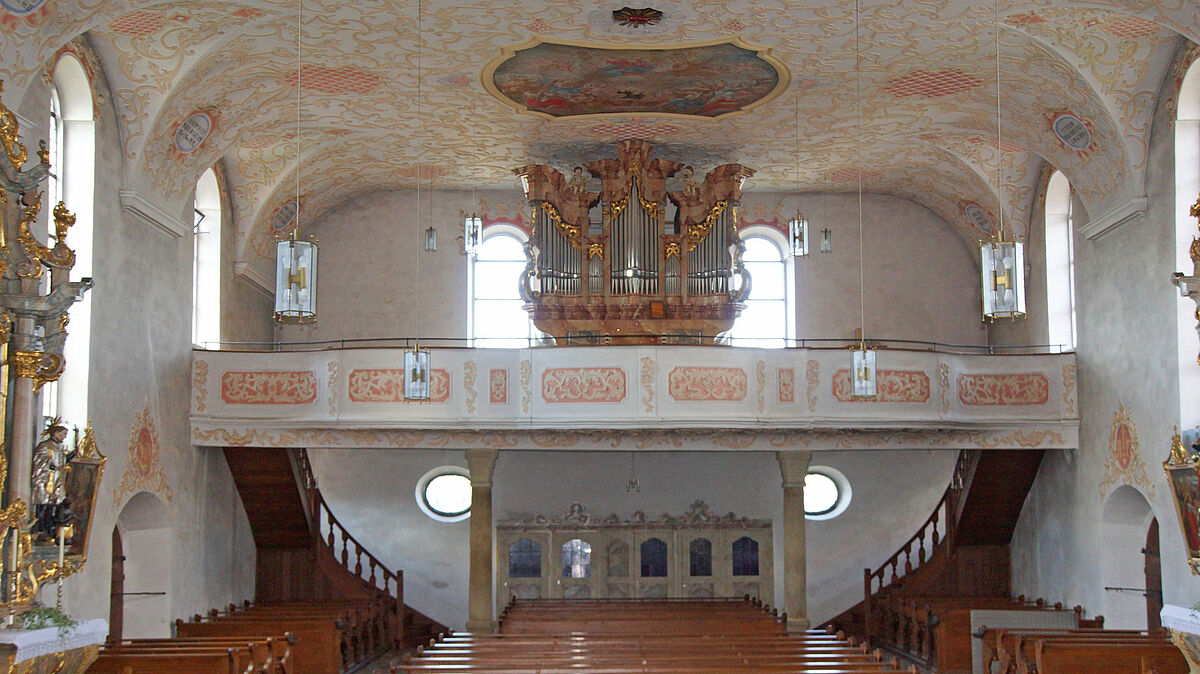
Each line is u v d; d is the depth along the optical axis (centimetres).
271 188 2469
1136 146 1995
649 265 2459
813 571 2912
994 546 2733
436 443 2306
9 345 1370
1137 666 1644
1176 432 1909
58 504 1424
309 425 2220
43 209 1716
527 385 2214
